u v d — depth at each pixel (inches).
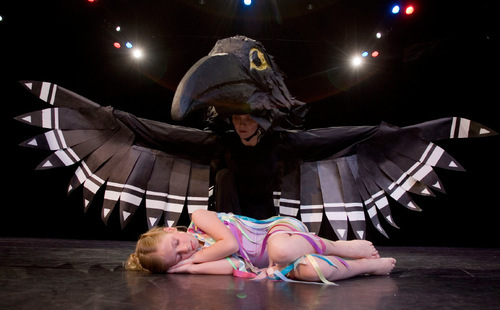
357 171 100.7
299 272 64.6
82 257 98.0
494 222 190.5
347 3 165.0
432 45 173.6
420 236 203.8
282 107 89.9
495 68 174.7
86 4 168.1
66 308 43.1
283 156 98.7
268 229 81.3
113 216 205.8
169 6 169.9
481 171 191.2
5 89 188.4
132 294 50.9
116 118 96.7
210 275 70.2
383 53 179.3
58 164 93.1
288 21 174.9
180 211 98.0
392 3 161.5
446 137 94.0
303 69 195.9
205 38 183.8
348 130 98.7
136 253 74.7
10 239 159.8
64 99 93.9
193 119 202.5
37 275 66.1
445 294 54.7
